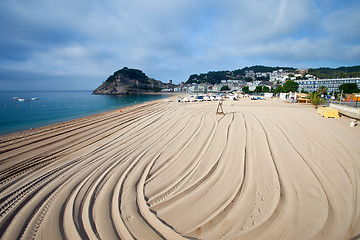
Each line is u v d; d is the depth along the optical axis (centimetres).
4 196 666
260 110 2467
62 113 3612
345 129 1285
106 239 446
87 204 589
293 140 1093
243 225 464
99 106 5178
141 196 617
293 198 561
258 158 860
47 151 1165
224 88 15550
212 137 1227
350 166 750
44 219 531
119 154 1030
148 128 1661
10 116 3228
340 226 448
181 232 455
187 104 4031
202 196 595
